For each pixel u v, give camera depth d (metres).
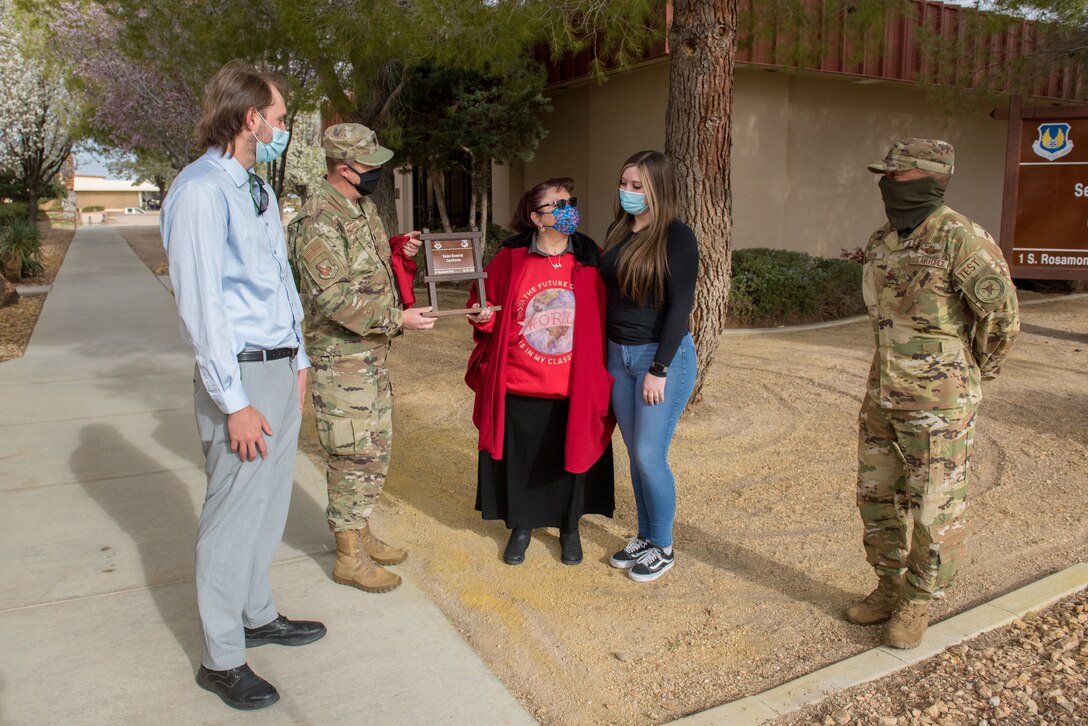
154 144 16.64
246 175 2.65
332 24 6.93
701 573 3.78
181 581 3.65
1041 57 10.38
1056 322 10.62
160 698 2.79
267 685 2.77
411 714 2.73
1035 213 9.31
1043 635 3.22
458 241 3.47
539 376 3.55
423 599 3.49
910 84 12.86
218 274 2.45
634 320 3.50
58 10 14.88
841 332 10.10
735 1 5.44
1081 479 4.96
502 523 4.36
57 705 2.74
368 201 3.34
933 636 3.19
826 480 4.93
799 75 11.96
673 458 5.32
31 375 7.71
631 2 5.95
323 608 3.40
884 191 2.93
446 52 6.50
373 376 3.41
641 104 12.17
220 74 2.57
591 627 3.33
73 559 3.85
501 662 3.09
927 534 2.97
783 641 3.22
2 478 4.93
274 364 2.72
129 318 11.13
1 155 25.17
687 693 2.90
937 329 2.86
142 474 5.02
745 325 10.52
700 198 5.66
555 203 3.36
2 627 3.24
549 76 13.02
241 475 2.66
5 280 12.60
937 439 2.89
